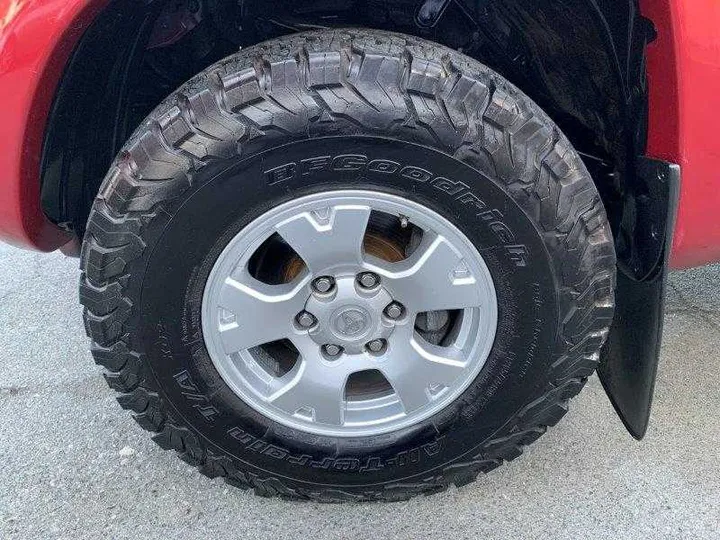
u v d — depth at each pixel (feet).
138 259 5.11
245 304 5.36
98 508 6.46
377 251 5.69
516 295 5.32
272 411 5.78
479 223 5.06
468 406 5.75
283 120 4.72
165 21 5.52
